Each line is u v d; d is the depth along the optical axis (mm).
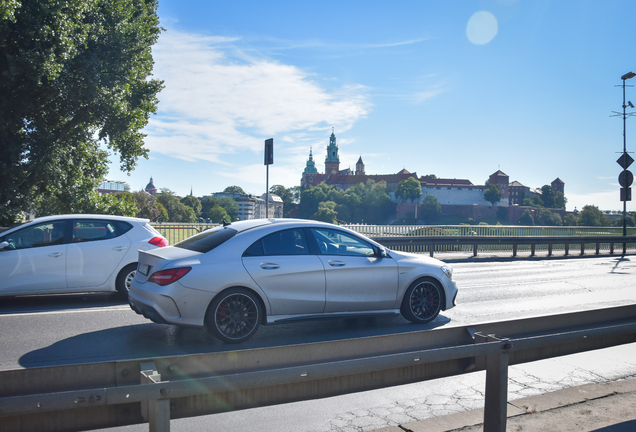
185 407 2621
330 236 6727
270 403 2824
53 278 8133
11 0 14602
